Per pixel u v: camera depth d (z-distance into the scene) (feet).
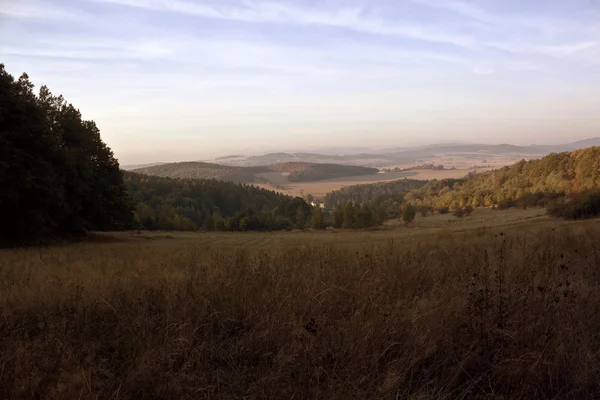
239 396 7.85
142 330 10.07
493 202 395.96
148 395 7.97
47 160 87.20
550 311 10.39
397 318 9.97
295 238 125.29
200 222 412.16
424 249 21.68
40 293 13.74
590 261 16.51
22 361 8.69
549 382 8.20
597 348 9.21
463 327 9.81
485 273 13.37
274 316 10.45
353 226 291.99
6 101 78.69
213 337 10.40
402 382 7.99
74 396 7.60
